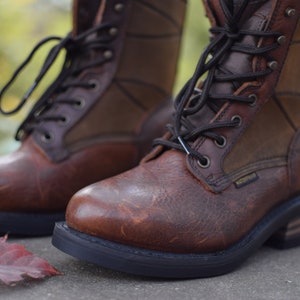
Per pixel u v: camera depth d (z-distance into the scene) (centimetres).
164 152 84
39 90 187
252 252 84
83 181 94
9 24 187
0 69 185
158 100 99
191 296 76
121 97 96
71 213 79
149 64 98
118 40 96
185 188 81
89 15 97
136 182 81
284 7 82
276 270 83
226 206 81
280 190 86
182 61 204
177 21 100
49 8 191
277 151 86
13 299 74
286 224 88
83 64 96
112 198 79
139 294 76
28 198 90
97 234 77
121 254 77
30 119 96
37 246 88
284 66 84
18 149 94
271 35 82
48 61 95
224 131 83
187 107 85
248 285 78
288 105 86
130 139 97
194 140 83
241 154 83
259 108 84
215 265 80
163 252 79
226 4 84
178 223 79
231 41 84
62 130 93
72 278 79
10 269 75
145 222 78
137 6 96
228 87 83
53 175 92
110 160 95
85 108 94
